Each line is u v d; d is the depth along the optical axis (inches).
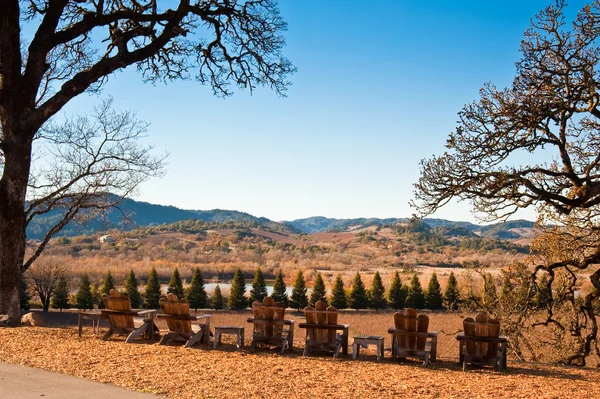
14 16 545.0
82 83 557.0
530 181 517.7
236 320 2073.1
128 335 462.6
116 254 4537.4
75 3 644.1
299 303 2669.8
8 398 260.4
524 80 523.2
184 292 2586.1
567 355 672.4
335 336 420.8
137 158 778.2
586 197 525.0
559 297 702.5
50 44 562.9
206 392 284.4
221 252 6112.2
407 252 6535.4
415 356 400.8
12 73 546.3
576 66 518.3
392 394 295.4
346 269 5044.3
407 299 2586.1
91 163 760.3
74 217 769.6
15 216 548.1
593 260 626.2
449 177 514.0
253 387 299.1
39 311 2117.4
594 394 311.9
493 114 508.7
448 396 295.3
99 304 2317.9
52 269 2202.3
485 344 394.6
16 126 548.4
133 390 282.4
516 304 675.4
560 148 540.4
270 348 437.4
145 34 615.5
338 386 309.1
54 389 278.4
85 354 374.6
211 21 642.8
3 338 432.5
